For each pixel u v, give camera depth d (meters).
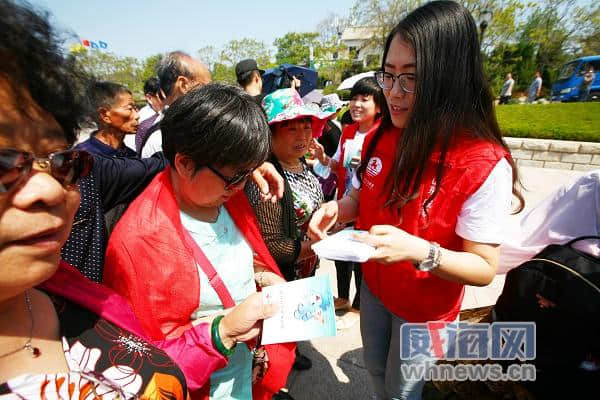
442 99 1.03
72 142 0.64
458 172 1.05
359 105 2.66
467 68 1.01
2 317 0.60
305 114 1.63
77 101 0.62
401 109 1.16
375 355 1.60
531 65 21.78
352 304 2.86
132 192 1.57
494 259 1.08
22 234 0.50
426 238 1.18
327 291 1.00
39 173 0.51
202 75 2.21
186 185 1.00
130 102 2.58
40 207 0.51
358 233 1.19
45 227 0.52
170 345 0.94
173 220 1.04
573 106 10.91
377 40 23.86
